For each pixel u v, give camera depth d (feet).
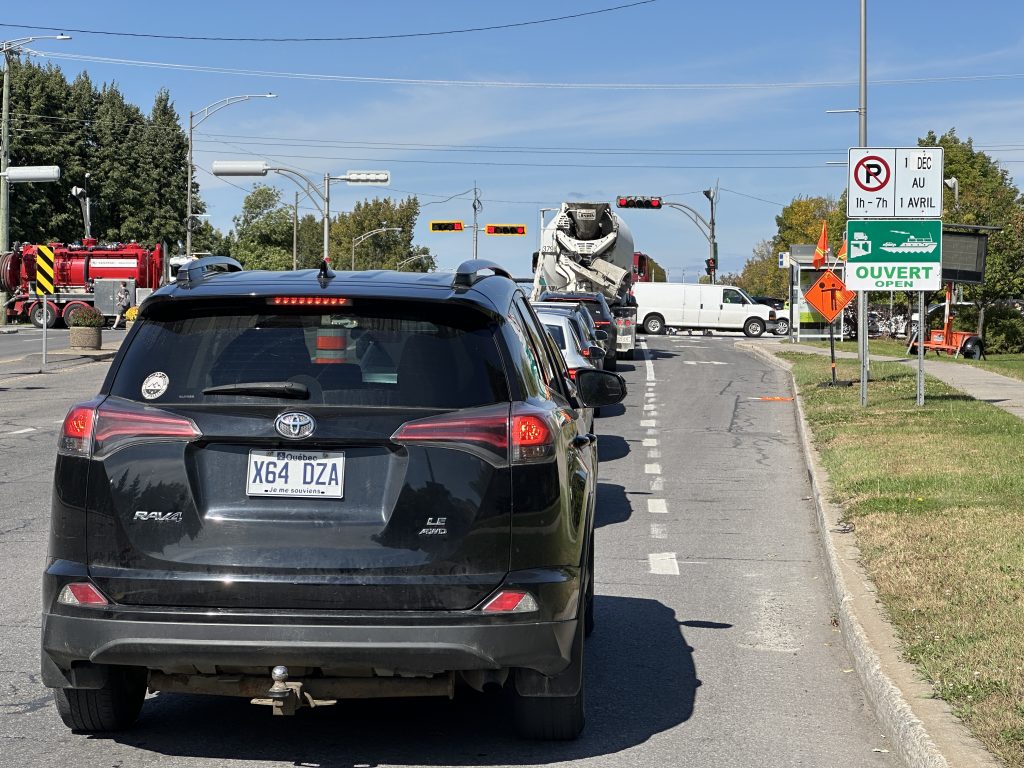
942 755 19.33
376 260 542.16
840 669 27.53
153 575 18.83
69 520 19.36
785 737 22.71
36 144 350.23
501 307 20.93
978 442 62.39
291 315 19.97
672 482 58.34
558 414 21.58
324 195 188.55
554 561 19.63
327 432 18.89
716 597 34.81
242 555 18.71
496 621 18.85
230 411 19.11
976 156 277.44
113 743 21.72
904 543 36.91
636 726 23.24
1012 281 187.21
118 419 19.36
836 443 65.00
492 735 22.43
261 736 22.20
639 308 254.27
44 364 127.95
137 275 225.35
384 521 18.83
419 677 19.60
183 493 18.92
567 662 19.85
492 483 19.15
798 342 196.24
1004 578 31.65
